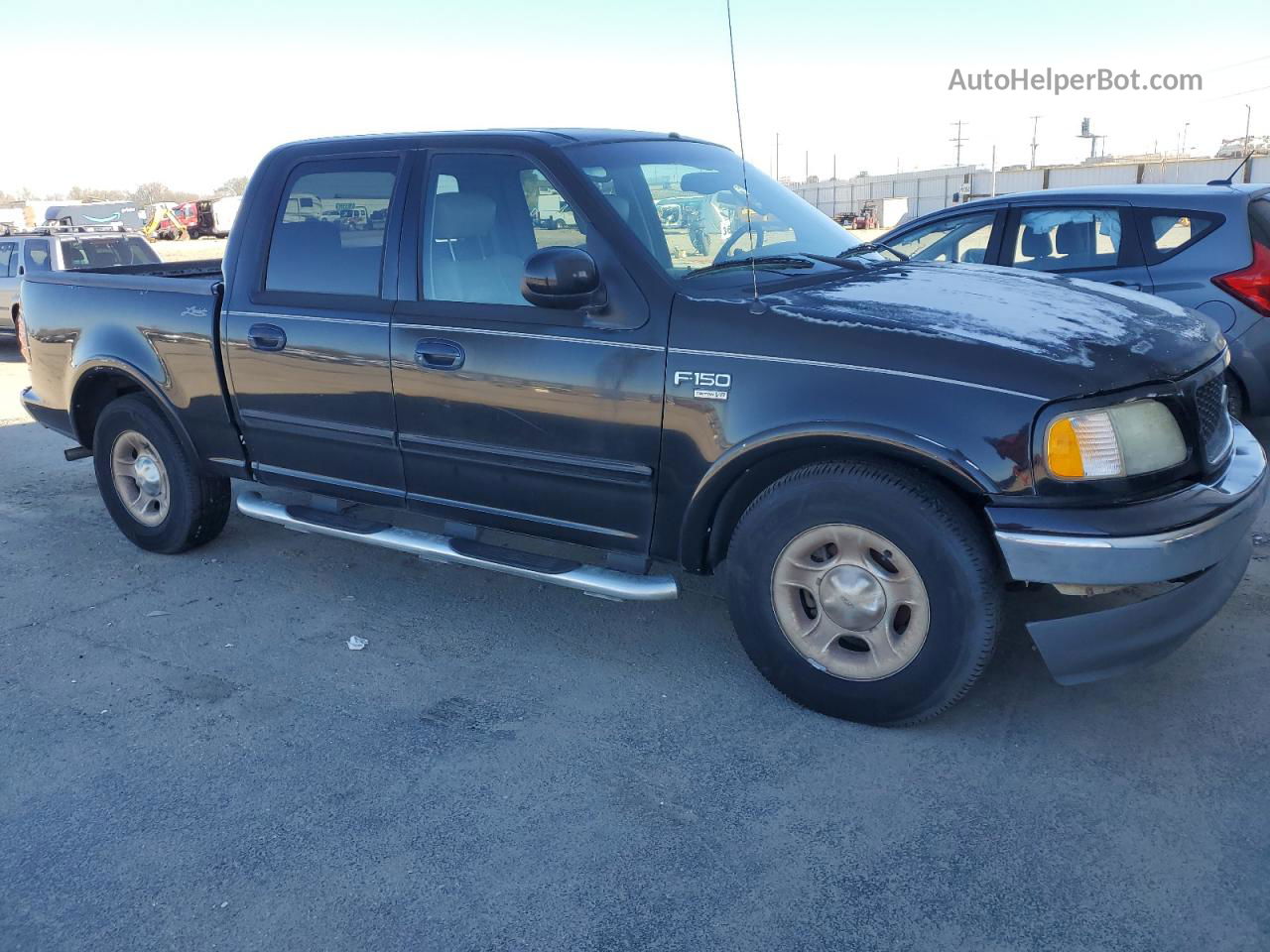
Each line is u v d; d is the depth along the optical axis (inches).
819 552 131.1
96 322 198.7
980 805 115.4
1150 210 235.0
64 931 102.0
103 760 132.6
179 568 200.5
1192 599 122.6
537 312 144.4
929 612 122.0
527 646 161.5
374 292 161.5
